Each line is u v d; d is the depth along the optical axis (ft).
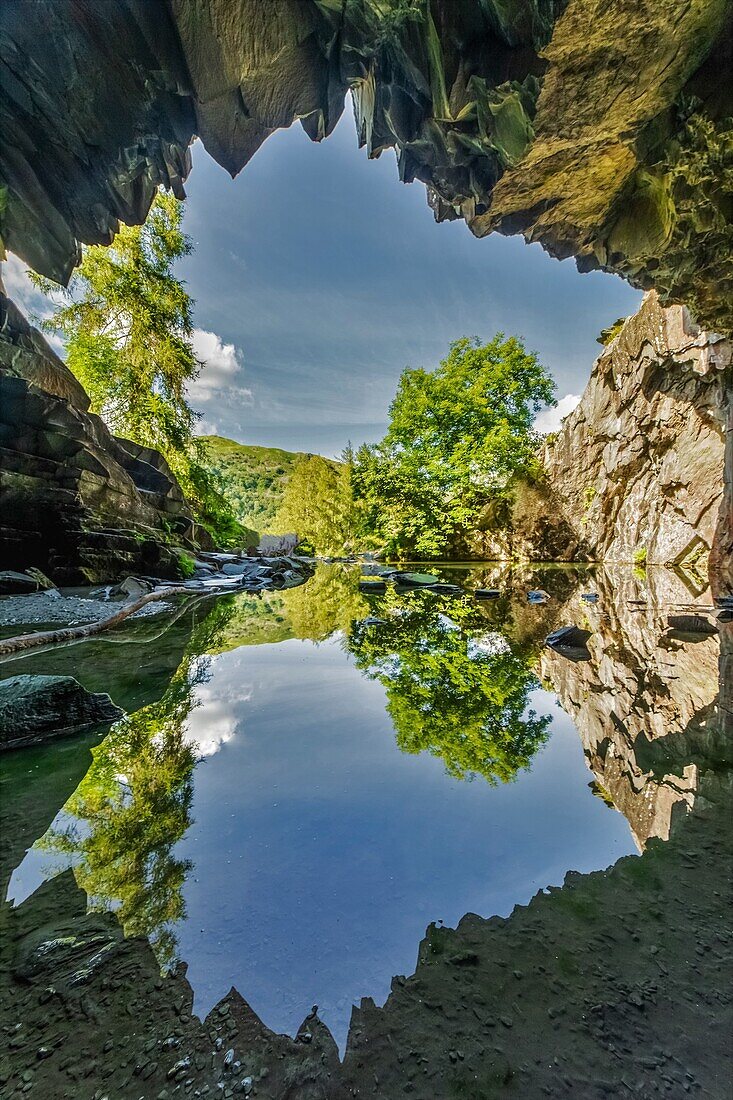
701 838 5.85
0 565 29.22
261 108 12.30
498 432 74.79
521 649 17.25
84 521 33.78
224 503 86.58
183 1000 3.66
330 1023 3.48
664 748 8.72
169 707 10.69
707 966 3.95
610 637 19.60
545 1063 3.18
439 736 9.21
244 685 12.50
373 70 12.37
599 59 11.46
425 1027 3.43
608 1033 3.39
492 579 47.98
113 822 6.18
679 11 10.68
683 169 14.85
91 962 3.98
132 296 60.44
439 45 10.82
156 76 11.24
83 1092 3.01
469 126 13.07
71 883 5.03
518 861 5.41
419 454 78.18
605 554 81.61
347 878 5.08
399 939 4.26
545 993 3.71
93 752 8.36
